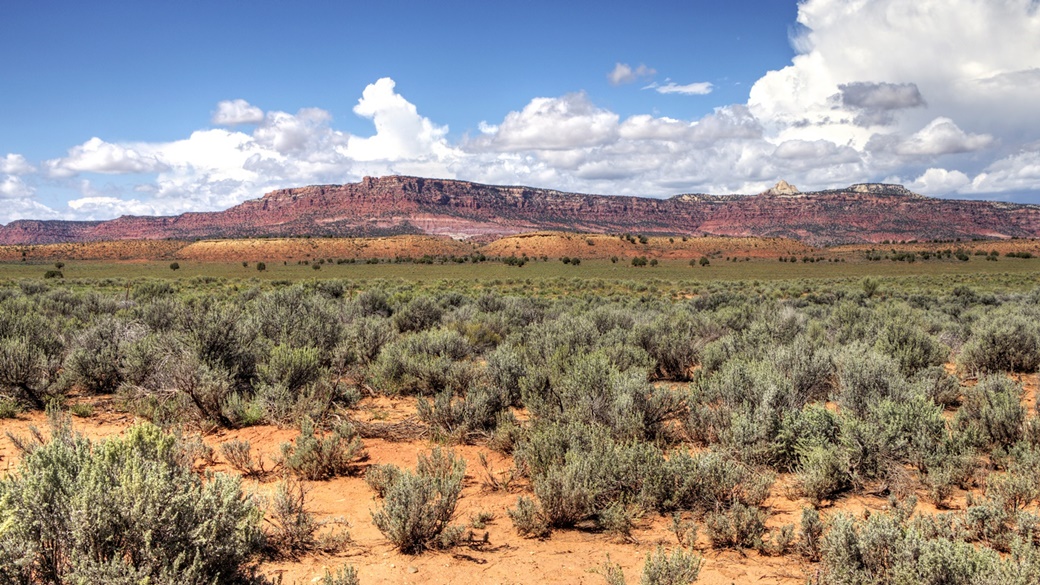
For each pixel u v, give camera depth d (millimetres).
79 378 10359
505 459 7516
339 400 9898
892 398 8367
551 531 5453
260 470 6742
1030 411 8820
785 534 5066
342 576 4000
